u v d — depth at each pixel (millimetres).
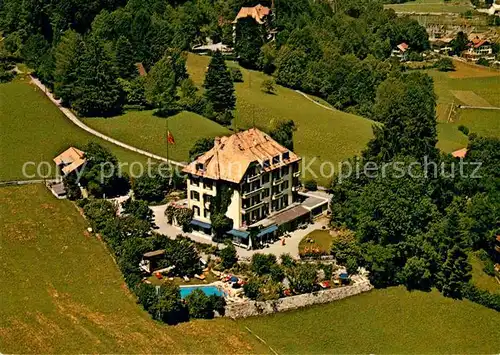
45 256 126812
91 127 187375
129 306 112375
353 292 121000
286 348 106562
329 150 186500
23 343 101250
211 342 104812
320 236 138500
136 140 180625
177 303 109500
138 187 152625
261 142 144125
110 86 194125
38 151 171750
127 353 100250
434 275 124500
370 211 126250
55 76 197750
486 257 133875
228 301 113562
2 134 178875
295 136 194125
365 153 158250
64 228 137125
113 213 139125
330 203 150750
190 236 137125
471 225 135625
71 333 104188
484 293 120375
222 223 132875
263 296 114188
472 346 110375
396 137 154250
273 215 142125
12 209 144125
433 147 158875
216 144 141500
